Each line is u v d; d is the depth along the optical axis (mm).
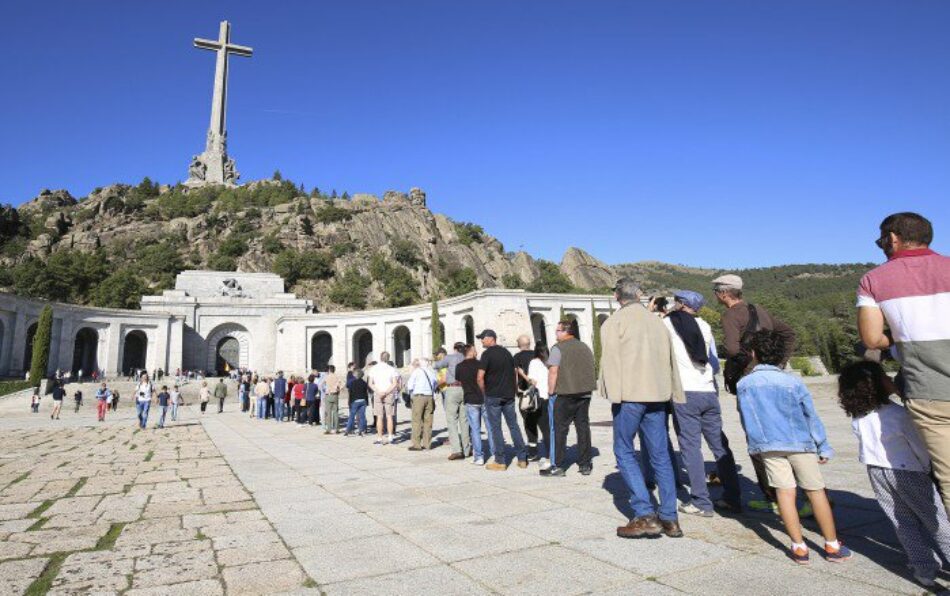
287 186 134000
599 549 4562
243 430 19203
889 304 3699
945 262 3584
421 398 11766
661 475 4969
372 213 121750
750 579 3844
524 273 127062
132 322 56781
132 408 36594
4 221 103000
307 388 20953
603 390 5273
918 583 3699
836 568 4023
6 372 44594
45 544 5234
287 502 6777
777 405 4344
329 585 3961
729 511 5758
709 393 5824
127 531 5625
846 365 4398
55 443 15625
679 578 3895
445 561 4379
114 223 110812
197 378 54656
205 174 132000
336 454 11625
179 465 10523
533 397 9078
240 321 65000
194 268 95750
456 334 51875
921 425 3559
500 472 8477
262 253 100875
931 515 3721
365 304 93250
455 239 128750
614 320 5355
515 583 3871
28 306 47031
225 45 113500
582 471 7910
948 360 3443
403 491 7195
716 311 70188
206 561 4602
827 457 4320
